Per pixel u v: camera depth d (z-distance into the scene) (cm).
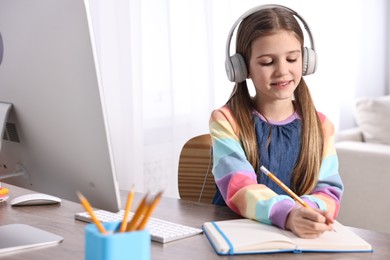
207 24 302
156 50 287
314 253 112
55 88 108
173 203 152
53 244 116
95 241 83
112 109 274
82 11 99
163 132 294
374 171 287
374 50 416
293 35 150
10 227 125
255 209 130
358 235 125
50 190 120
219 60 312
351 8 390
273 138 159
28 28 109
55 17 104
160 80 289
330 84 372
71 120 107
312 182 157
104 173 106
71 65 104
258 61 151
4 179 131
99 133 103
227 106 163
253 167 156
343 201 297
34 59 110
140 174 283
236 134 157
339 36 379
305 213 118
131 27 275
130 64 275
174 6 293
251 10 154
